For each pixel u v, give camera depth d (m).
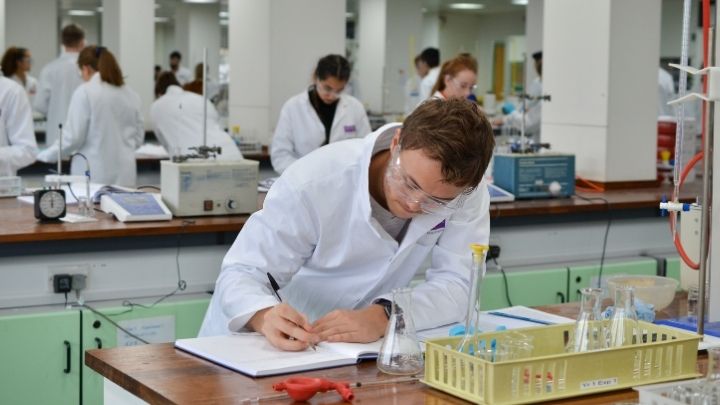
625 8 4.46
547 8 4.75
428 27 14.50
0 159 4.05
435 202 1.65
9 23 9.34
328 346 1.79
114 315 2.97
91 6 11.16
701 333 1.86
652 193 4.38
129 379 1.60
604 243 4.07
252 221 2.01
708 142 1.82
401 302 1.68
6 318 2.81
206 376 1.61
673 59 10.57
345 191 1.95
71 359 2.92
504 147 4.30
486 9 14.39
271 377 1.62
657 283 2.29
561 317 2.06
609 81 4.46
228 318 1.91
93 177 4.83
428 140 1.57
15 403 2.87
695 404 1.42
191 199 3.34
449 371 1.53
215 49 10.33
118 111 4.84
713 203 2.10
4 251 2.92
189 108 5.41
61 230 2.97
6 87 4.17
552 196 4.13
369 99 10.91
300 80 6.44
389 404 1.47
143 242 3.14
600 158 4.52
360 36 10.93
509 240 3.85
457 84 4.40
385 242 1.99
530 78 10.08
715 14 2.10
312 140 4.82
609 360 1.53
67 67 6.70
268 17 6.39
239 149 5.98
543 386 1.48
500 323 1.98
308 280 2.17
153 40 8.02
